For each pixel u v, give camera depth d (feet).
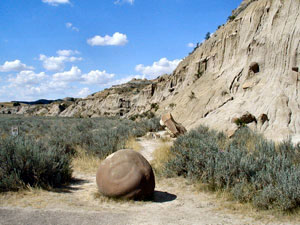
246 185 22.90
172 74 220.43
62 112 379.55
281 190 19.56
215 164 26.89
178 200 22.59
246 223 16.85
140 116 162.09
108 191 21.76
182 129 68.23
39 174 24.47
